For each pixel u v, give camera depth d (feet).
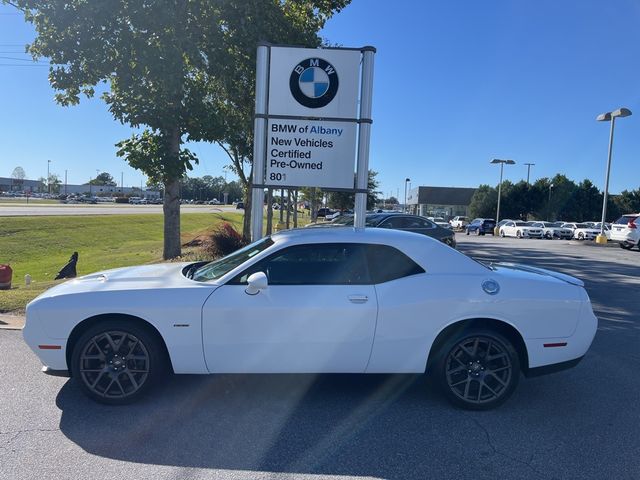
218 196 538.47
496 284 14.39
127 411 13.82
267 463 11.25
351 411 14.12
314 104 28.84
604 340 22.74
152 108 38.45
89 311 13.73
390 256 14.66
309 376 16.43
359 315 13.84
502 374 14.30
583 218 222.28
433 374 14.43
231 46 42.14
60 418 13.34
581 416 14.17
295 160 29.07
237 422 13.29
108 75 39.09
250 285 13.53
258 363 13.93
